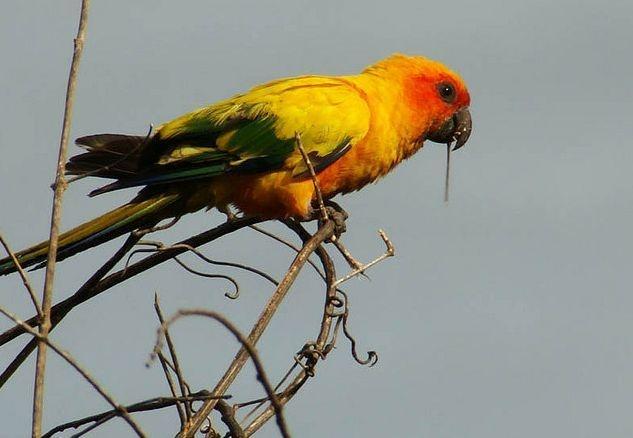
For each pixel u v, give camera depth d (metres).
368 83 11.97
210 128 11.01
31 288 5.95
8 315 5.44
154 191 10.88
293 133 11.00
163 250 7.84
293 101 11.21
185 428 6.32
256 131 11.00
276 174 11.01
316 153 11.09
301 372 7.48
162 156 10.82
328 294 7.75
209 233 8.84
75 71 6.32
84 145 10.75
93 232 10.17
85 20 6.45
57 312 7.63
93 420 6.47
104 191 10.38
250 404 7.22
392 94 12.00
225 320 5.09
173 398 6.48
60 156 6.18
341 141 11.21
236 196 11.14
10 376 7.38
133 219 10.49
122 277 8.05
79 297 7.66
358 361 7.95
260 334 6.87
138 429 5.39
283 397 7.34
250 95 11.44
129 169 10.91
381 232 8.01
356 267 7.91
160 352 7.12
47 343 5.38
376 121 11.60
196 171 10.73
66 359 5.36
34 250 9.12
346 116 11.27
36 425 5.38
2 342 7.54
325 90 11.48
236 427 6.91
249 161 10.88
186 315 5.00
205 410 6.41
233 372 6.52
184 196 11.01
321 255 8.11
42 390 5.45
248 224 8.88
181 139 11.05
